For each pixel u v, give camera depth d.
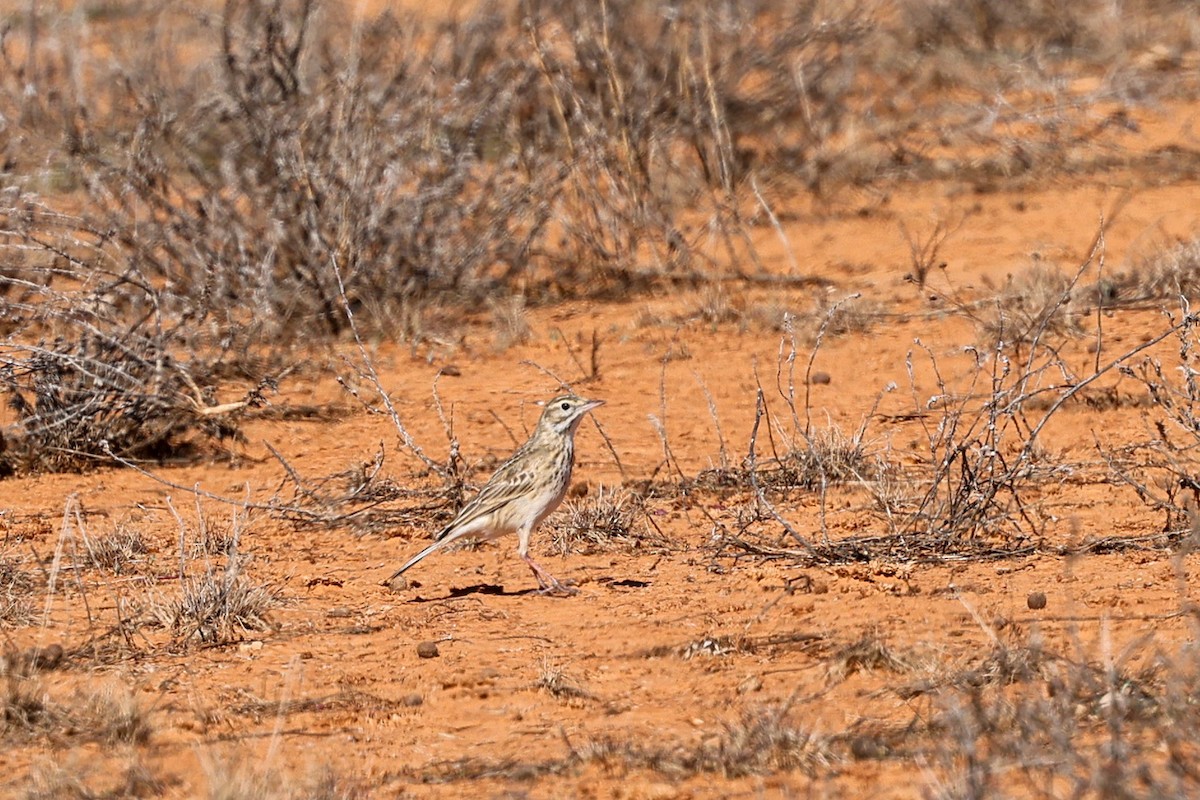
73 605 30.39
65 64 75.38
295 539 34.91
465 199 58.81
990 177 68.88
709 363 48.16
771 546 32.25
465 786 22.03
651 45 66.94
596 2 66.88
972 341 48.28
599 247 57.50
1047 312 47.31
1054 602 28.05
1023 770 20.80
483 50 64.31
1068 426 40.16
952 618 27.56
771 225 63.88
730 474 36.94
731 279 56.69
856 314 50.88
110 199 57.69
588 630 28.22
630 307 54.66
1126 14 84.50
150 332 47.06
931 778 20.33
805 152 69.00
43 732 24.33
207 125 60.59
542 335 52.03
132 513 37.09
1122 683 23.12
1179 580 27.14
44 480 40.31
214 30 73.06
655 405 44.59
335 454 41.62
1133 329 47.97
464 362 49.91
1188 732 21.11
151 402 42.34
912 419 41.72
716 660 26.41
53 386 41.56
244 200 57.44
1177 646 25.12
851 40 75.94
